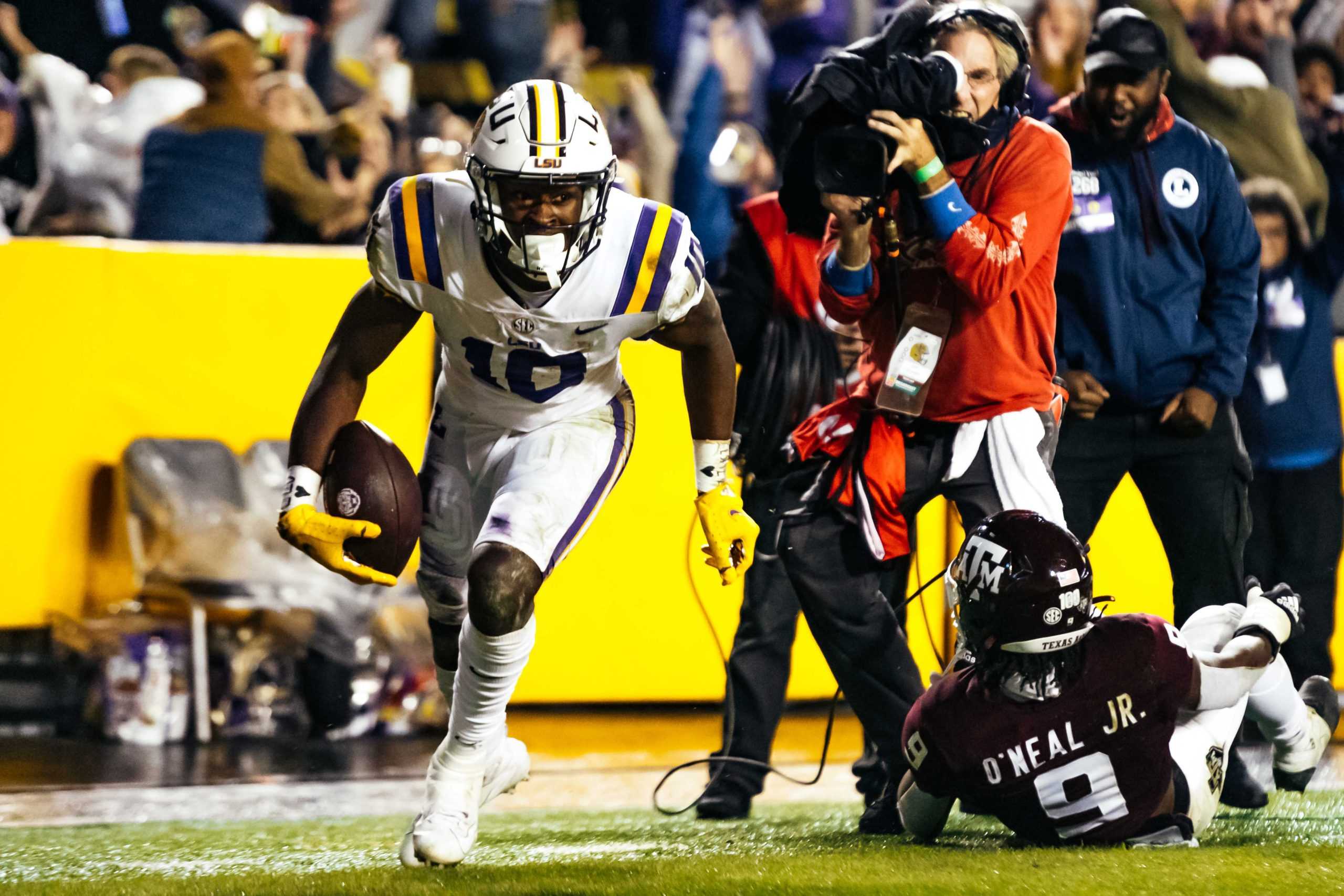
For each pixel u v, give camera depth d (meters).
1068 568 10.26
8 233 23.44
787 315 14.24
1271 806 14.30
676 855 11.70
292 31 24.45
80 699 19.92
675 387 20.58
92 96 22.78
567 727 20.44
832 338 14.31
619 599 20.55
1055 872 9.59
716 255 24.14
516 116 9.55
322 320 20.52
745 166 24.39
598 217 9.76
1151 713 10.57
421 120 24.44
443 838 10.41
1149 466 14.59
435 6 26.48
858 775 14.29
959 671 10.86
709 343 10.48
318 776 17.47
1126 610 20.22
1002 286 11.62
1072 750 10.51
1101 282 14.17
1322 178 20.42
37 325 19.67
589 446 10.71
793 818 14.56
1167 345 14.22
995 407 12.18
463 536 11.15
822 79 11.55
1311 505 18.62
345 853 12.59
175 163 21.08
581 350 10.38
